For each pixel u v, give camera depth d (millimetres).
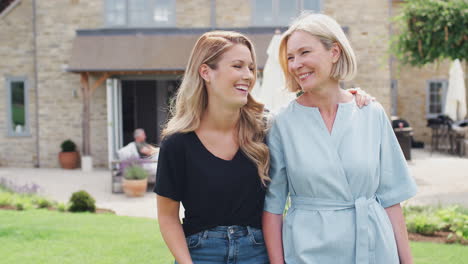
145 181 9242
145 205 8281
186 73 2164
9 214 6746
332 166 2100
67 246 4801
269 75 5820
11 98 14492
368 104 2232
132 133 17922
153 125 17938
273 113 2348
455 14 9609
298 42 2115
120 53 13047
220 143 2191
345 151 2119
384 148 2213
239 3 13719
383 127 2227
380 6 13641
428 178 10625
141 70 12664
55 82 14055
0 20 14406
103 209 7719
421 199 8289
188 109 2152
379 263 2111
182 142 2137
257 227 2246
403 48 10477
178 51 13047
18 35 14422
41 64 14055
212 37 2102
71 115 14086
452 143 15367
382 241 2111
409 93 18344
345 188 2107
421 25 9945
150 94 17875
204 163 2117
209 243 2139
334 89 2215
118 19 13773
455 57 10023
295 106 2260
